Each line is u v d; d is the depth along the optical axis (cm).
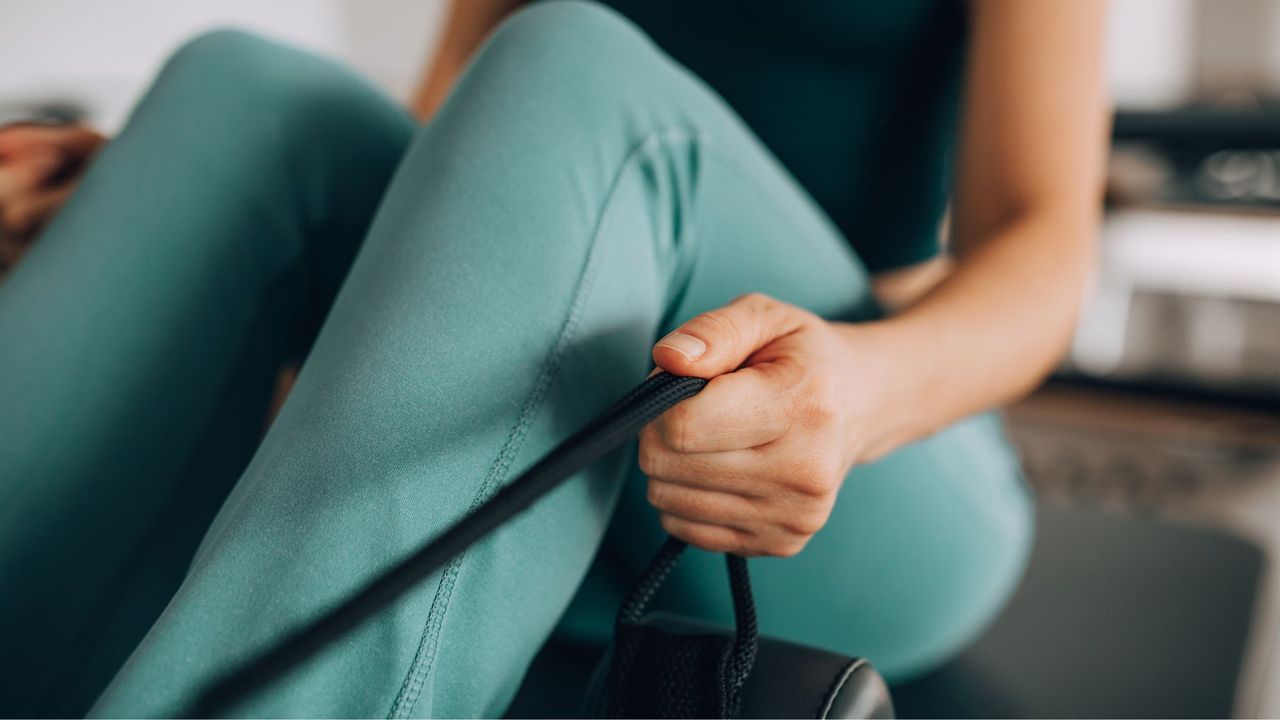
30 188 49
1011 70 50
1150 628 64
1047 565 75
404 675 26
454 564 27
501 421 28
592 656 49
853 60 59
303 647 21
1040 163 48
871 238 66
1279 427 160
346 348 28
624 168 35
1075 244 45
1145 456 147
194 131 40
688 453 28
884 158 63
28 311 35
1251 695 55
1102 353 176
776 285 41
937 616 50
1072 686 56
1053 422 165
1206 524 85
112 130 138
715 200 38
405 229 31
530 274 30
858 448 34
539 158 32
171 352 37
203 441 38
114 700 23
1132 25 178
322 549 25
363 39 179
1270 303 164
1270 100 172
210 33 45
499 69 35
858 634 49
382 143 46
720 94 64
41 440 33
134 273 37
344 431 26
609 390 32
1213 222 163
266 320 41
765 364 28
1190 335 170
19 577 32
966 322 40
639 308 34
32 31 128
